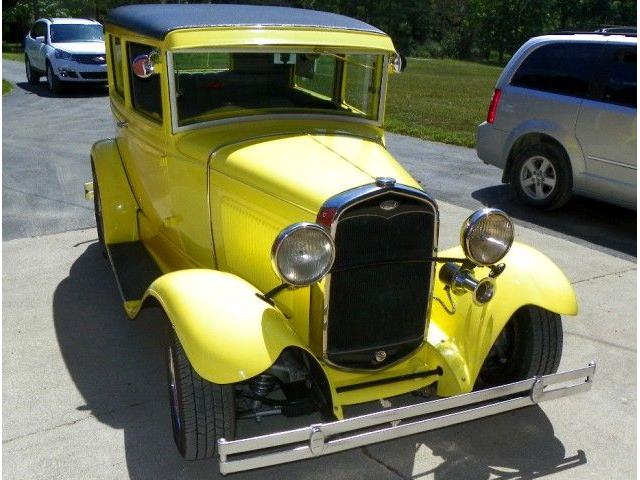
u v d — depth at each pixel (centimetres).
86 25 1747
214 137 411
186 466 347
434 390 365
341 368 341
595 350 475
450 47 4641
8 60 2434
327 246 299
